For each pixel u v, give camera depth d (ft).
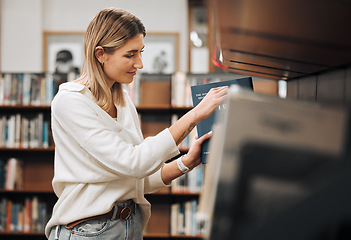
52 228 4.81
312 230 1.66
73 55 18.35
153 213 13.76
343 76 3.56
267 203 1.67
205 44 17.88
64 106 4.54
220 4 2.13
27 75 13.71
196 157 4.99
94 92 4.79
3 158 14.15
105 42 4.67
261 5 2.10
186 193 13.23
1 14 18.24
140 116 14.08
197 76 13.76
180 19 18.33
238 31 2.81
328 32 2.53
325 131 1.65
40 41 18.22
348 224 1.63
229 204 1.68
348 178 1.63
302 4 2.02
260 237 1.67
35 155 14.11
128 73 4.85
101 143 4.43
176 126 4.40
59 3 18.51
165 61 18.20
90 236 4.55
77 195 4.63
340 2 1.92
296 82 5.27
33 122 13.67
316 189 1.65
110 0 18.49
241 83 4.53
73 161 4.64
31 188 13.99
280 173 1.66
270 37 2.91
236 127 1.68
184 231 13.21
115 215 4.66
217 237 1.70
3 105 13.64
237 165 1.68
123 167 4.38
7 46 18.17
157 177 5.20
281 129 1.67
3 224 13.74
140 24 4.84
